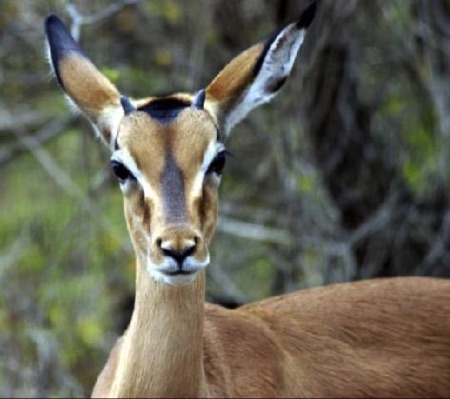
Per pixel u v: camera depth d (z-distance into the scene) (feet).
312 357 41.42
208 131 36.24
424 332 42.16
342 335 41.86
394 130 60.49
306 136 58.80
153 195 35.47
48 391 58.08
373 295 42.63
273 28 59.72
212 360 39.24
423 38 59.57
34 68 61.82
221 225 58.90
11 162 66.18
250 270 62.23
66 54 39.45
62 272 62.34
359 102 60.29
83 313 61.87
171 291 36.55
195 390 37.11
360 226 59.52
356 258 59.57
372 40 60.29
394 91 60.75
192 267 34.76
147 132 36.09
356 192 60.18
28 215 65.21
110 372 39.45
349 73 59.57
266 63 38.47
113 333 61.93
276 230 59.77
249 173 61.62
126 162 36.09
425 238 59.31
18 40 61.46
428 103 60.39
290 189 57.93
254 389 39.63
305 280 57.98
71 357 59.77
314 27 58.39
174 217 34.96
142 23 60.54
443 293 42.86
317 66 59.31
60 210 64.59
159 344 36.68
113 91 38.63
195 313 36.78
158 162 35.70
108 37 60.49
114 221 62.49
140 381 36.88
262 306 42.32
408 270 59.41
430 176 58.85
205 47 60.29
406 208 59.31
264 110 59.67
